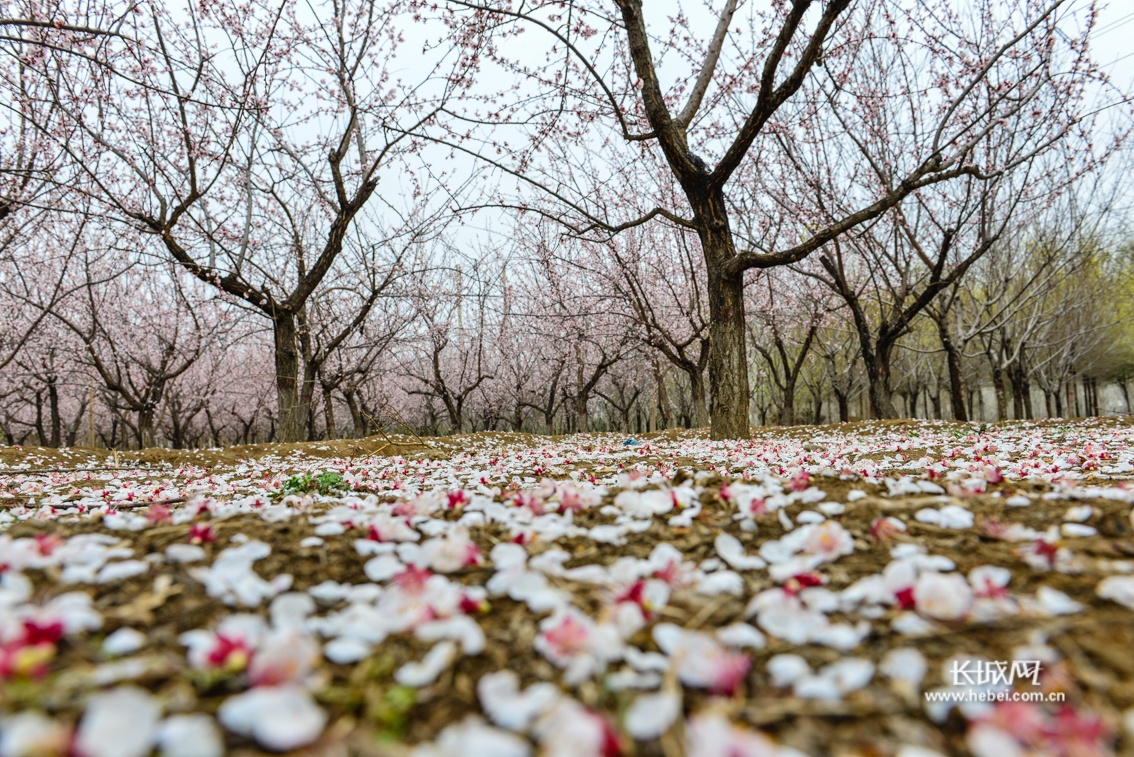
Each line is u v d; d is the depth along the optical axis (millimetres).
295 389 13234
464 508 2695
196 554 1916
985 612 1434
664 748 1000
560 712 1032
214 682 1196
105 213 12281
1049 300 22828
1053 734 990
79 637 1360
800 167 14711
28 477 7355
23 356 20156
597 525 2408
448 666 1318
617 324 20078
